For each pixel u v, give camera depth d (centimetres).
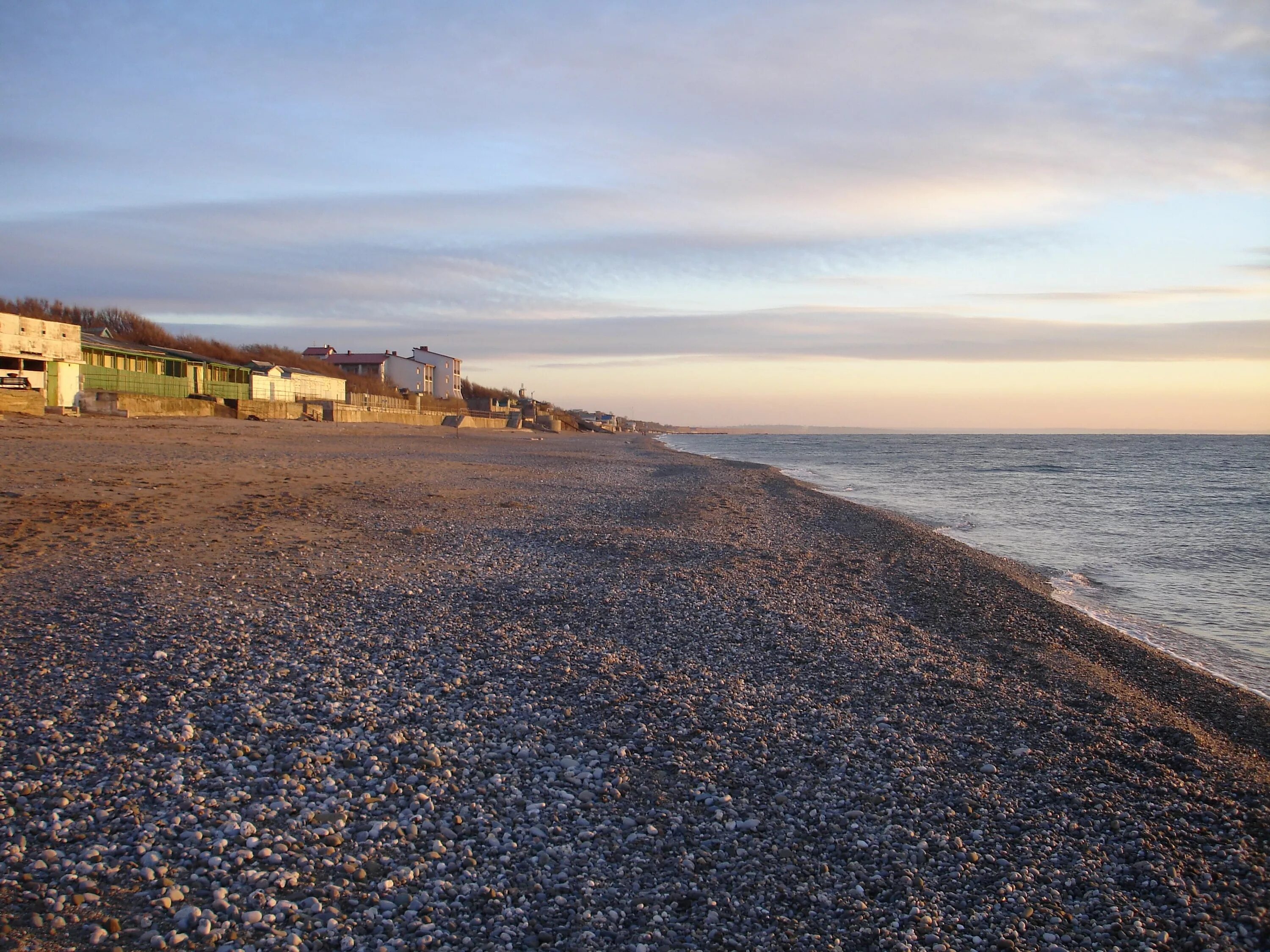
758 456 7856
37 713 617
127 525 1391
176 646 789
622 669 823
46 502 1534
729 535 1838
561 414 15325
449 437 5925
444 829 494
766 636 980
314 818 490
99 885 409
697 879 467
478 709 692
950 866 495
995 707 787
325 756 574
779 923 430
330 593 1045
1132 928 441
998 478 4791
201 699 662
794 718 726
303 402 6297
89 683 684
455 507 1972
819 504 2730
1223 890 484
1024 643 1049
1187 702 861
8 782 507
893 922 435
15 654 742
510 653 850
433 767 575
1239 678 992
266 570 1144
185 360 5494
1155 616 1324
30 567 1059
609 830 514
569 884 452
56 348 3972
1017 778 628
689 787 579
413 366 10456
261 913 397
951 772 630
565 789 564
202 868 430
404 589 1093
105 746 570
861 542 1847
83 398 4094
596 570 1316
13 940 359
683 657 880
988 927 436
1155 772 653
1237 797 617
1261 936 439
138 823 470
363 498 1997
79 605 909
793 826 534
